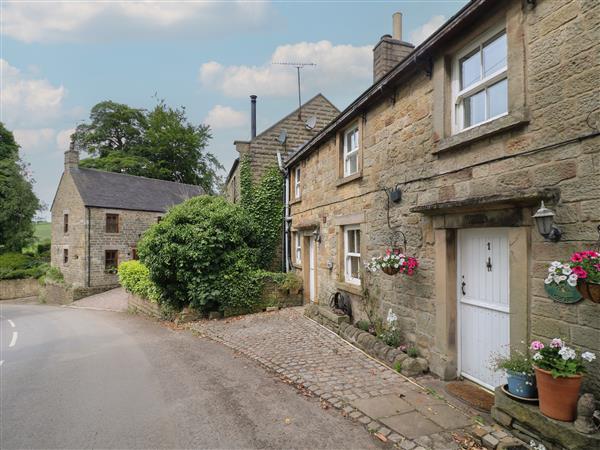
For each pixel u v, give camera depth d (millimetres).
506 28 3797
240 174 12914
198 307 10094
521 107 3562
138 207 25906
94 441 3547
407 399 4082
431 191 4977
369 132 6719
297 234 11953
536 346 3051
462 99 4664
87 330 10641
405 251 5551
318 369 5188
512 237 3658
